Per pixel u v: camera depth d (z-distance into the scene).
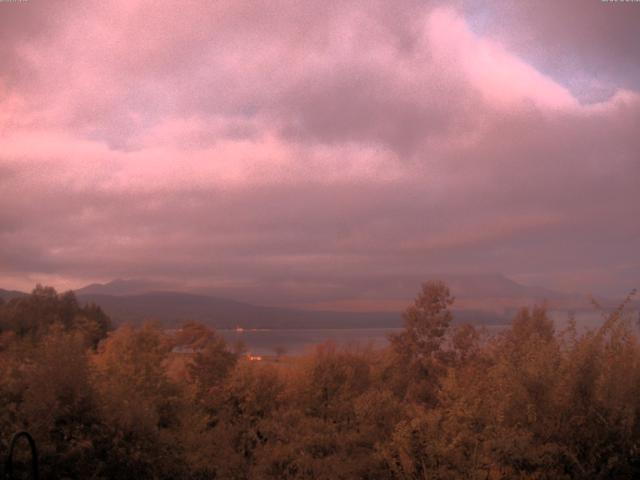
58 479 7.77
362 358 15.98
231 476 10.38
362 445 10.24
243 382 13.56
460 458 7.77
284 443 11.26
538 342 8.45
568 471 7.21
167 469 9.09
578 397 7.42
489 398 8.00
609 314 7.92
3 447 7.39
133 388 10.98
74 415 8.23
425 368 17.02
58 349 8.59
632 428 7.23
